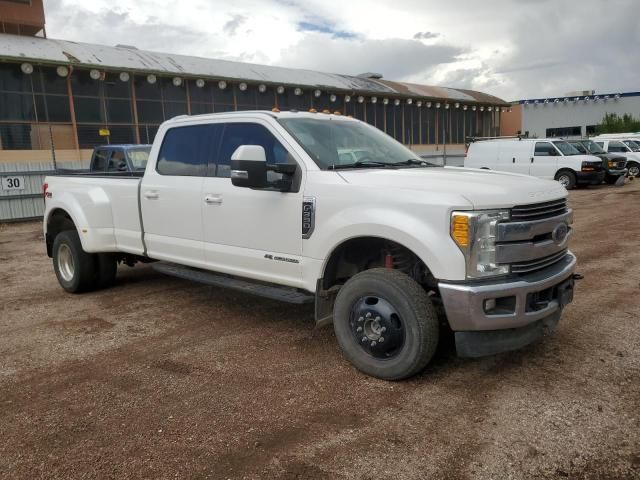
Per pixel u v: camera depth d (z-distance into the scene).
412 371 3.75
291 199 4.31
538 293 3.72
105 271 6.59
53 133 20.56
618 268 7.21
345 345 4.08
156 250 5.64
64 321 5.52
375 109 30.56
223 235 4.89
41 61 18.89
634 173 24.69
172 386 3.89
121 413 3.50
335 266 4.32
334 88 27.19
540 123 49.12
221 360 4.37
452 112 35.78
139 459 2.97
